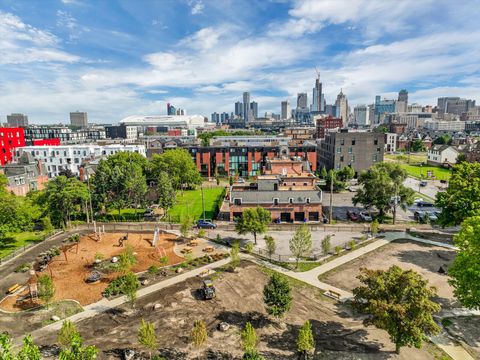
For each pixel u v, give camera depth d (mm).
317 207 70812
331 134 127875
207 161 131375
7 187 79688
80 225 70000
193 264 48438
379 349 29906
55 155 124375
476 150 142750
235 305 37469
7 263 49719
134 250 54656
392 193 69750
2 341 16297
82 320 34656
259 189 74312
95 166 105312
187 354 28938
